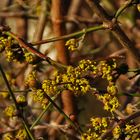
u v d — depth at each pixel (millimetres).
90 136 847
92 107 1556
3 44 887
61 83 861
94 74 858
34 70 914
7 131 1091
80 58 1395
